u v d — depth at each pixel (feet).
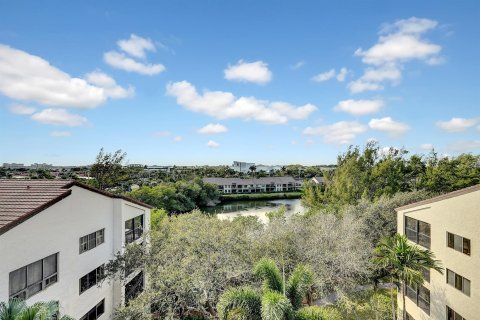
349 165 135.85
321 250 68.90
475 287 44.11
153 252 55.16
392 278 61.62
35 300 37.86
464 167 120.67
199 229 63.05
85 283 50.57
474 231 44.52
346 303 60.85
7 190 43.80
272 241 70.08
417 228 60.34
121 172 168.86
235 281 54.39
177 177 372.17
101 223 55.57
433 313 54.03
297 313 34.86
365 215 97.55
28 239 36.60
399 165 132.26
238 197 326.24
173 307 48.32
